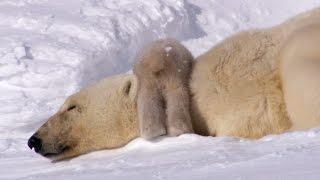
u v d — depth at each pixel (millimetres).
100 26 26891
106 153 11211
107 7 28766
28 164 11414
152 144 10625
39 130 11523
